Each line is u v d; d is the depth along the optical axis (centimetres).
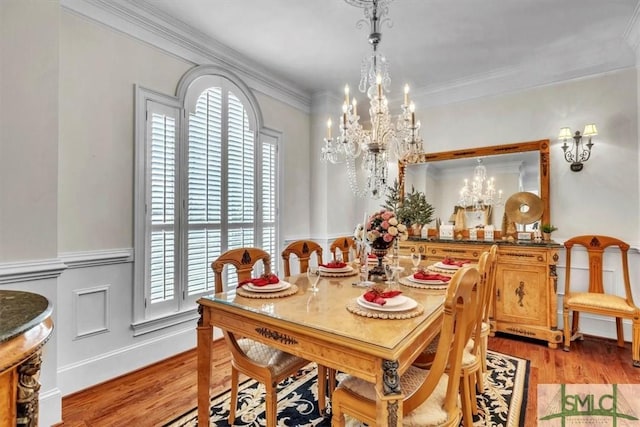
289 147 411
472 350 180
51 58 191
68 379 222
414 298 173
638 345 262
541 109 347
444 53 323
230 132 334
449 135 402
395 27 277
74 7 226
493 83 371
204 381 174
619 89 312
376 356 115
